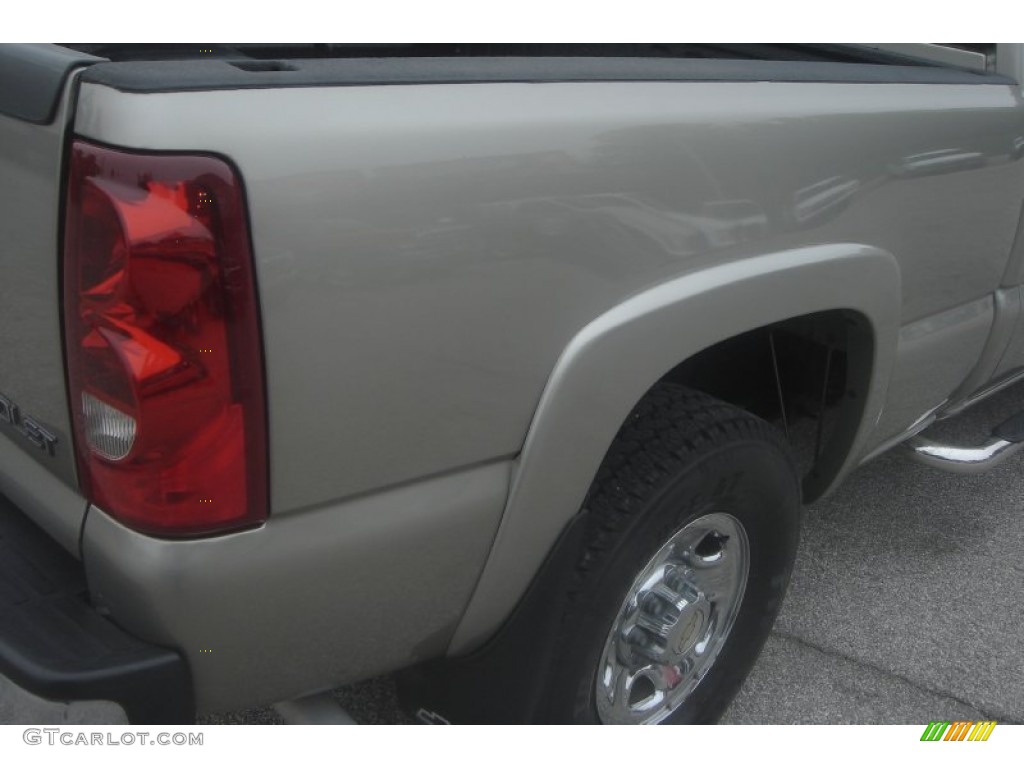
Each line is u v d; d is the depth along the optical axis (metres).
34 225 1.50
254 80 1.43
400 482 1.65
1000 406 4.24
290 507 1.54
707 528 2.24
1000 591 3.13
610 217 1.76
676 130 1.84
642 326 1.83
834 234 2.23
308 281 1.45
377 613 1.72
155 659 1.52
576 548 1.91
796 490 2.39
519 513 1.80
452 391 1.64
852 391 2.57
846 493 3.63
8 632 1.53
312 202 1.43
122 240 1.38
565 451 1.81
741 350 2.75
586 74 1.77
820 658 2.82
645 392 2.00
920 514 3.52
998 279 2.92
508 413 1.73
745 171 1.98
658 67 1.92
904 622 2.98
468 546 1.77
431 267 1.55
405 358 1.57
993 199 2.73
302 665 1.68
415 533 1.68
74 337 1.48
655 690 2.35
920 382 2.82
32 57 1.49
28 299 1.55
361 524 1.62
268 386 1.46
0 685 1.55
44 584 1.64
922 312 2.67
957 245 2.66
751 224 2.02
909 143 2.36
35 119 1.44
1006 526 3.48
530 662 1.97
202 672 1.57
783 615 2.98
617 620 2.14
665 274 1.89
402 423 1.61
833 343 2.59
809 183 2.12
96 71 1.42
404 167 1.50
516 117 1.63
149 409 1.43
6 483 1.77
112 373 1.44
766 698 2.66
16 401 1.67
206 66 1.48
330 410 1.52
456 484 1.72
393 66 1.61
